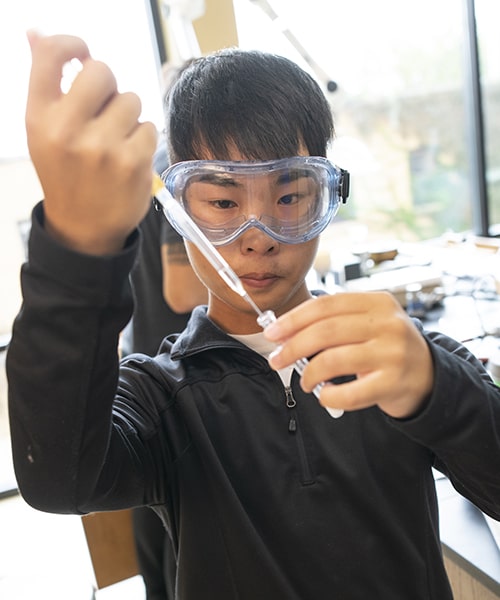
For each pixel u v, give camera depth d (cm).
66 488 48
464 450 48
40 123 38
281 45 157
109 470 54
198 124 61
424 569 65
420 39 233
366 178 236
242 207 60
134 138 39
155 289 119
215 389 67
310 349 42
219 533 64
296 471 65
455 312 164
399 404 44
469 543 78
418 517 65
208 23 189
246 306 62
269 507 64
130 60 179
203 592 64
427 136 248
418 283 171
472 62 249
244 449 65
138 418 63
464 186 266
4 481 196
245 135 60
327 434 66
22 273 43
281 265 61
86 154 37
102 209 39
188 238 56
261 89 61
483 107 255
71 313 42
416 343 44
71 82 40
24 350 43
